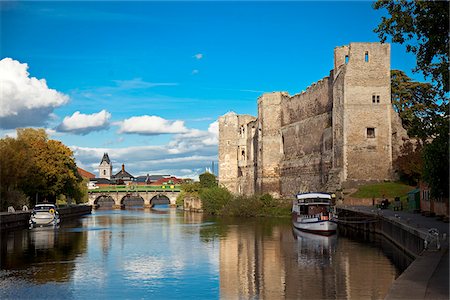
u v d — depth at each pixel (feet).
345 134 255.09
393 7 114.42
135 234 207.62
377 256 138.21
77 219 317.01
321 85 299.79
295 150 330.13
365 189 241.35
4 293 101.04
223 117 434.71
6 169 257.55
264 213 302.25
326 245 163.84
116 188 562.66
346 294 97.25
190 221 279.90
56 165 306.55
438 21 107.14
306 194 215.51
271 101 352.08
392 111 258.37
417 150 233.96
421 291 66.74
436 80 120.06
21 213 242.37
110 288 104.94
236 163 429.79
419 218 162.20
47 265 130.62
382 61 258.57
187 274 119.14
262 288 104.06
